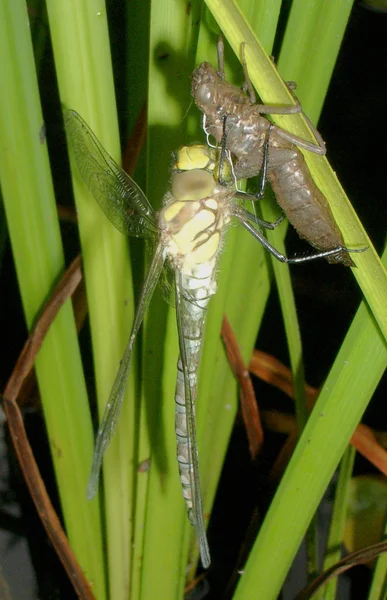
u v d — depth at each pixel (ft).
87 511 1.42
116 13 1.44
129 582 1.45
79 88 1.27
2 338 1.60
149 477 1.38
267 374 1.50
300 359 1.38
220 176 1.28
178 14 1.25
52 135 1.58
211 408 1.44
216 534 1.55
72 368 1.37
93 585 1.46
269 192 1.33
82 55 1.26
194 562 1.51
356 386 1.28
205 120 1.27
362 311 1.26
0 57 1.27
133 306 1.37
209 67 1.25
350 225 1.22
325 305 1.66
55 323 1.35
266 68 1.20
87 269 1.33
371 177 1.64
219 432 1.45
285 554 1.33
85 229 1.32
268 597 1.35
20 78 1.28
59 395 1.37
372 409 1.59
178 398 1.34
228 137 1.27
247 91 1.28
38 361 1.36
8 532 1.51
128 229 1.31
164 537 1.39
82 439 1.39
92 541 1.44
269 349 1.66
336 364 1.28
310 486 1.31
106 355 1.36
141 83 1.37
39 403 1.57
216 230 1.31
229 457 1.59
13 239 1.33
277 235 1.33
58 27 1.25
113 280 1.34
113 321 1.35
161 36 1.26
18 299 1.61
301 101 1.29
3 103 1.28
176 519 1.39
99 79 1.27
